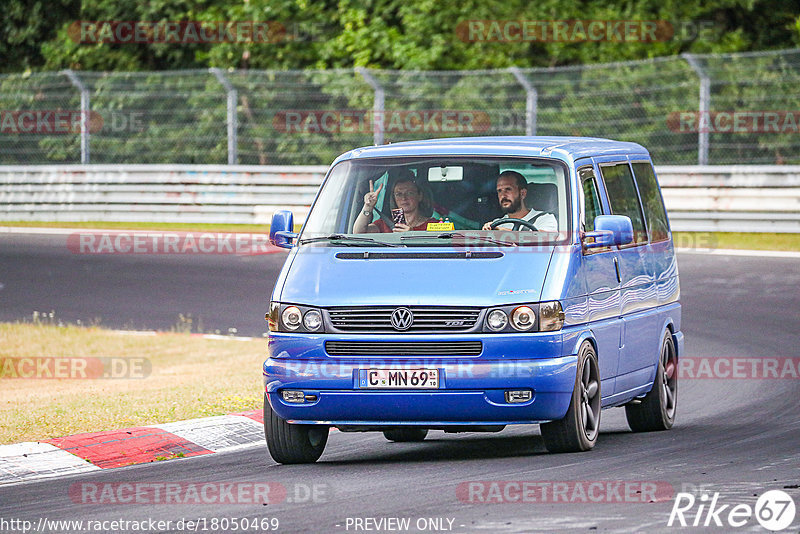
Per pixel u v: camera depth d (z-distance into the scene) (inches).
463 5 4517.7
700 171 3420.3
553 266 1310.3
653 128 4025.6
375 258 1333.7
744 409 1681.8
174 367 2148.1
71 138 4495.6
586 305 1346.0
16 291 2987.2
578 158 1427.2
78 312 2741.1
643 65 4133.9
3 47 5201.8
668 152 3986.2
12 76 4490.7
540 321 1275.8
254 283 3006.9
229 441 1501.0
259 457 1395.2
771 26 4665.4
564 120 4099.4
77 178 4062.5
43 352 2341.3
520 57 4488.2
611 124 4065.0
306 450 1343.5
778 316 2428.6
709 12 4594.0
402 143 1488.7
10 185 4136.3
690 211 3435.0
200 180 3927.2
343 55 4594.0
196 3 4859.7
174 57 5009.8
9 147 4527.6
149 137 4434.1
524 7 4495.6
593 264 1378.0
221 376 2000.5
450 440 1540.4
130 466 1368.1
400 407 1273.4
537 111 3784.5
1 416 1630.2
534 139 1501.0
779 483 1128.8
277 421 1330.0
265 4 4714.6
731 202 3380.9
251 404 1701.5
